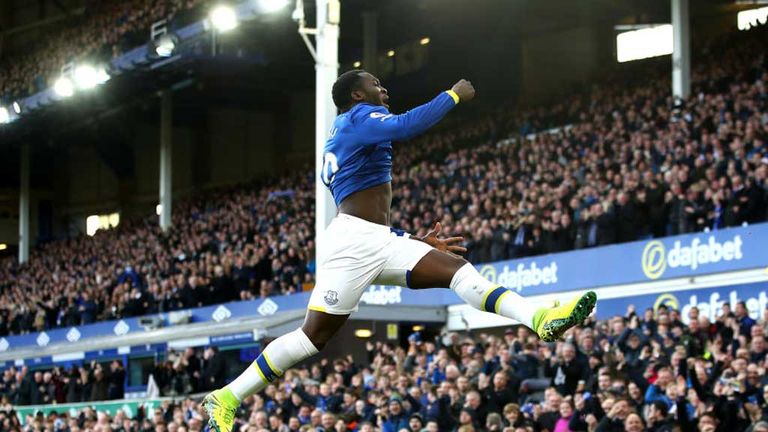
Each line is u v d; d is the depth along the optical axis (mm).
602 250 20172
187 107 48531
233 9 29141
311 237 28016
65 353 30078
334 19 16188
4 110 40156
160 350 26812
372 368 18188
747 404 11430
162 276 32281
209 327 25469
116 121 46875
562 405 12586
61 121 41406
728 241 18047
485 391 13906
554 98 32188
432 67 39094
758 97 21938
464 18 36938
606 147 23781
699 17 36812
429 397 14289
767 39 28047
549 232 21281
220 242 32906
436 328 23797
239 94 45875
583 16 37500
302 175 37000
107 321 31234
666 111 23781
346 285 5340
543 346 15219
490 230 22469
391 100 40750
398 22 36969
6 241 52875
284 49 34500
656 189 19703
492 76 39688
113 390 26281
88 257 39969
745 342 13141
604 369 12805
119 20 38375
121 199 51219
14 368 29266
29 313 35875
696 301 18594
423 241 5367
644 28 37844
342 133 5395
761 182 18078
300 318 23344
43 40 45000
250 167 48844
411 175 29484
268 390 17719
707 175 18969
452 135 33000
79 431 19766
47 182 53969
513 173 25016
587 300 4805
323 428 14562
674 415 11664
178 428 17172
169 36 31109
